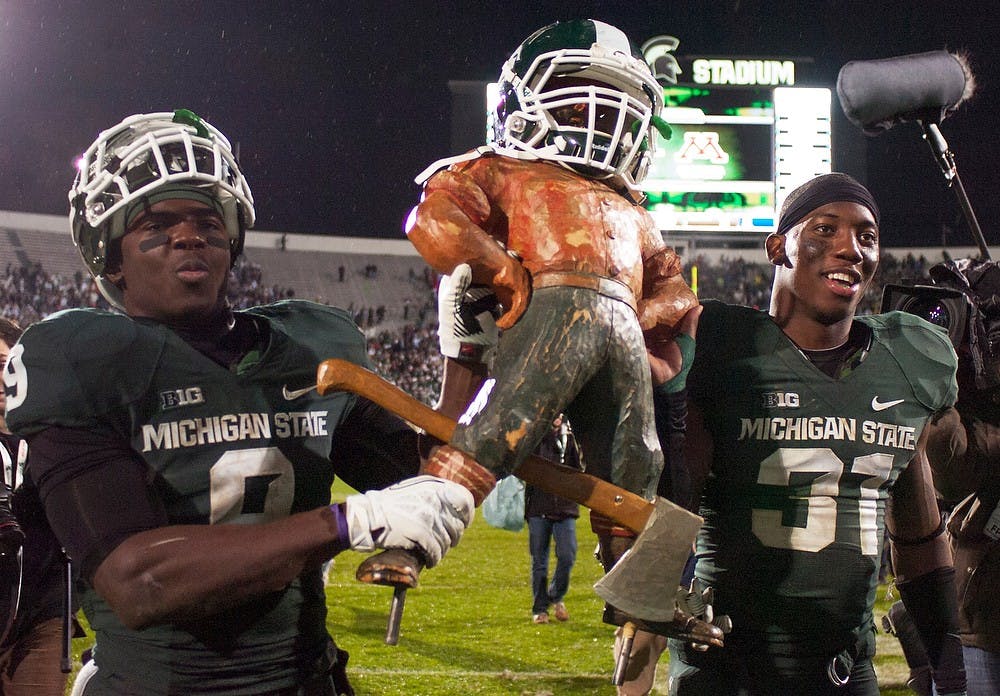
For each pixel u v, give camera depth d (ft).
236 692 5.04
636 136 5.06
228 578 4.38
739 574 6.85
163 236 5.17
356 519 4.33
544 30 5.16
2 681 8.45
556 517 19.45
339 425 5.82
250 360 5.35
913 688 8.76
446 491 4.34
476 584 23.59
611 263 4.75
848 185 7.15
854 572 6.81
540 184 4.84
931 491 7.40
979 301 8.68
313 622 5.41
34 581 8.41
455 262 4.59
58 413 4.81
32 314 84.23
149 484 4.95
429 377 86.99
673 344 5.24
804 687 6.79
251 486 5.13
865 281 7.20
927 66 9.59
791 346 7.02
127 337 5.05
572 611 20.57
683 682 6.97
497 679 15.38
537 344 4.51
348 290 99.30
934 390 7.15
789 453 6.82
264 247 100.01
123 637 5.05
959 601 8.59
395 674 15.65
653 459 4.82
